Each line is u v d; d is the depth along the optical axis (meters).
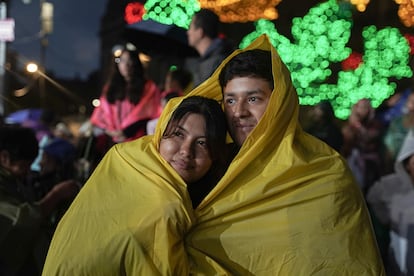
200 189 1.83
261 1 7.06
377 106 7.57
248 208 1.68
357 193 1.75
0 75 7.27
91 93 12.27
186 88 4.23
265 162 1.73
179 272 1.62
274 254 1.64
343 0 8.38
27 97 9.84
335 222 1.66
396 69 8.10
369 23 12.20
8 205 2.75
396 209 3.87
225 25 11.30
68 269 1.64
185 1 4.79
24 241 2.75
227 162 1.85
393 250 3.87
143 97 4.19
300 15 12.31
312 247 1.64
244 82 1.80
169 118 1.77
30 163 3.17
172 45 5.11
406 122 4.95
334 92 7.90
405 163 3.94
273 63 1.75
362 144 5.39
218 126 1.75
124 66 4.16
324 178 1.71
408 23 6.75
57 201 3.18
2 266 2.70
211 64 3.67
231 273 1.65
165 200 1.63
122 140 4.08
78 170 4.16
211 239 1.67
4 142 3.07
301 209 1.67
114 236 1.62
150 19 4.82
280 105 1.73
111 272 1.62
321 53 7.85
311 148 1.80
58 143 4.29
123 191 1.69
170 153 1.71
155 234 1.61
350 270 1.63
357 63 9.84
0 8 7.09
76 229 1.67
